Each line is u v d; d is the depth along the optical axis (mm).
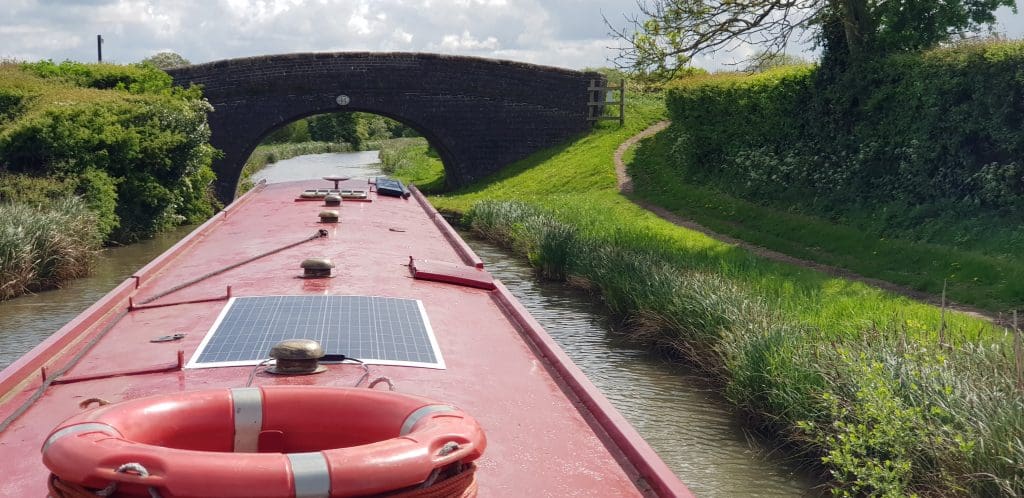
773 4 19641
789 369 8570
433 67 31844
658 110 35344
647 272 13578
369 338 5078
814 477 7758
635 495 3500
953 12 18656
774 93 21250
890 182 16969
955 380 7273
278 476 2385
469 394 4461
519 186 29359
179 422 2910
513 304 6555
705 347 10828
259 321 5352
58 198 18078
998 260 12883
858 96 18125
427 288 6973
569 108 33406
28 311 13773
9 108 21531
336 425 3021
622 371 10992
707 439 8695
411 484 2539
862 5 18531
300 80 30594
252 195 15297
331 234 9953
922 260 13914
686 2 19922
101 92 24078
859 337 9227
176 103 23922
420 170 43562
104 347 5133
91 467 2381
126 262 18500
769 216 19297
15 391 4375
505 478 3598
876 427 6758
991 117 14305
